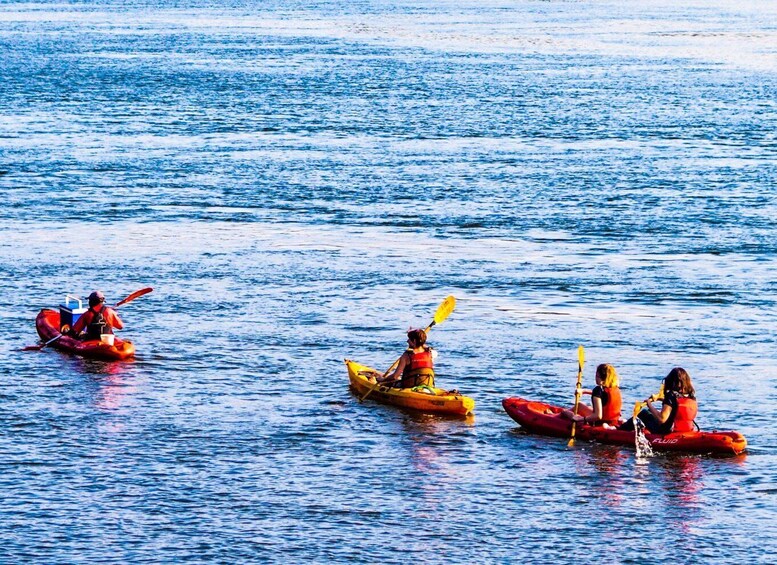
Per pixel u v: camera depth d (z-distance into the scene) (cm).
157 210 6394
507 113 10869
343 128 9756
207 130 9512
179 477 2931
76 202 6556
